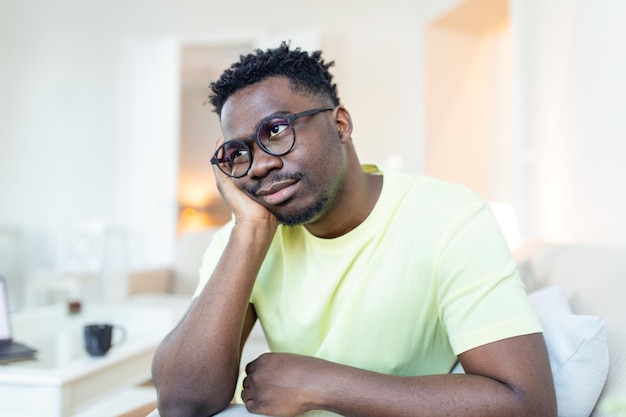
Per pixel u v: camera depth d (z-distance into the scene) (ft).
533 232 7.99
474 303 2.53
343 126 2.92
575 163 6.97
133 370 4.94
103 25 14.85
